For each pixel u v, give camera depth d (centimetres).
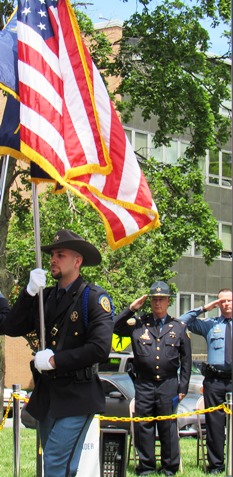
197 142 2542
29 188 2484
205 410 1145
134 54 2497
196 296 4338
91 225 2498
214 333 1203
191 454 1398
